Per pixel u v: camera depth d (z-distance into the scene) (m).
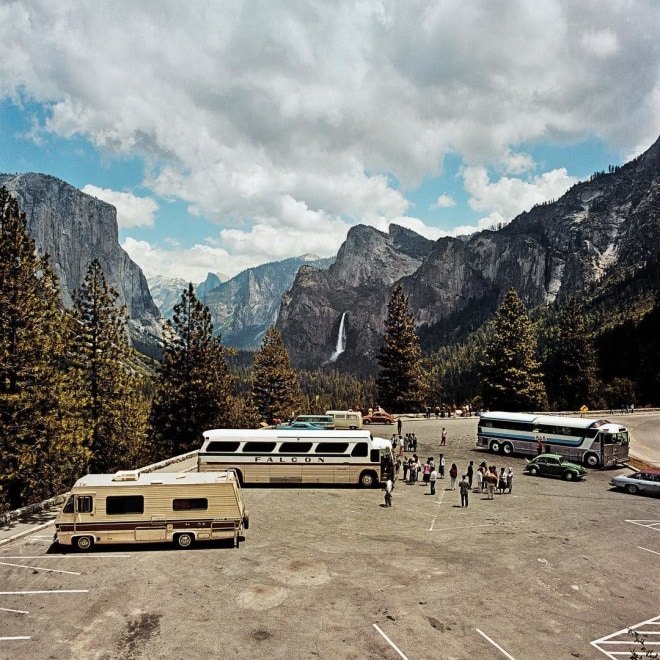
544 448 53.66
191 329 58.22
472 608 21.33
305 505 35.72
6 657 17.31
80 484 27.20
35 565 24.84
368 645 18.41
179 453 57.88
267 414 90.00
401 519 32.97
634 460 55.31
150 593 22.02
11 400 35.16
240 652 17.81
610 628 20.16
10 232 37.22
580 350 107.12
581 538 30.30
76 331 49.44
